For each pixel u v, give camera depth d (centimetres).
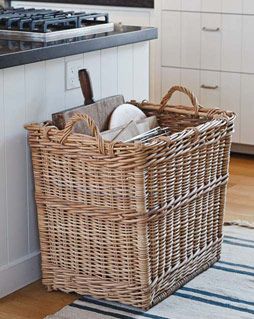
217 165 331
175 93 527
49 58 313
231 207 423
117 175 289
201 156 317
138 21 528
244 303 311
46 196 310
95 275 308
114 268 303
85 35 341
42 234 316
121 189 290
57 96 327
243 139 511
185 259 322
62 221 310
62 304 311
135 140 309
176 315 300
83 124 311
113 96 334
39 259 333
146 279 299
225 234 381
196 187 319
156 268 304
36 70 314
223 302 312
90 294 312
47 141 301
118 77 357
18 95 309
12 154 311
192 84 520
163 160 292
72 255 312
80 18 347
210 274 336
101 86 348
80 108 315
